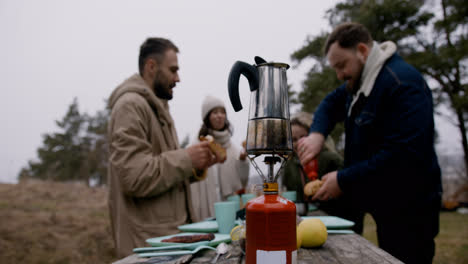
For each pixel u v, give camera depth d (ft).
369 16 31.17
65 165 114.11
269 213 2.13
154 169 5.13
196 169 5.66
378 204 5.07
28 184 48.88
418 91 4.95
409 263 4.87
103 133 114.62
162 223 5.52
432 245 4.96
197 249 3.09
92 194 46.01
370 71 5.55
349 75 5.94
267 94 2.38
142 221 5.39
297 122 8.16
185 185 6.18
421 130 4.72
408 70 5.17
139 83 6.09
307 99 33.60
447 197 46.83
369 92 5.52
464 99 29.14
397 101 5.04
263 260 2.10
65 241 19.95
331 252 3.10
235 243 3.61
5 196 34.91
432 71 32.22
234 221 4.41
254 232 2.18
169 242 3.37
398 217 4.91
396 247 4.97
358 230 7.00
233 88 2.43
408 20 31.48
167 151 5.67
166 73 6.37
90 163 115.24
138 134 5.36
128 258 3.07
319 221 3.40
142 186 5.09
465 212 38.06
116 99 5.89
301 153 6.24
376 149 5.61
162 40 6.48
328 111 7.21
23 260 16.34
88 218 27.07
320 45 32.91
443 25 30.96
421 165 4.73
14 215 24.54
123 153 5.15
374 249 3.17
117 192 5.49
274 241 2.10
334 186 5.04
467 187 45.34
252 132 2.35
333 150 8.14
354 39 5.69
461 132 33.65
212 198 9.95
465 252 15.08
